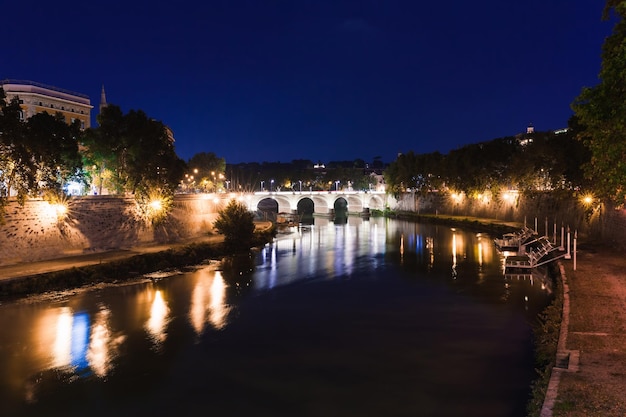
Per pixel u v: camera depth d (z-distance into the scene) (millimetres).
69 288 53406
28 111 109938
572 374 22172
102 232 69688
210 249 78625
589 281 43188
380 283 57688
